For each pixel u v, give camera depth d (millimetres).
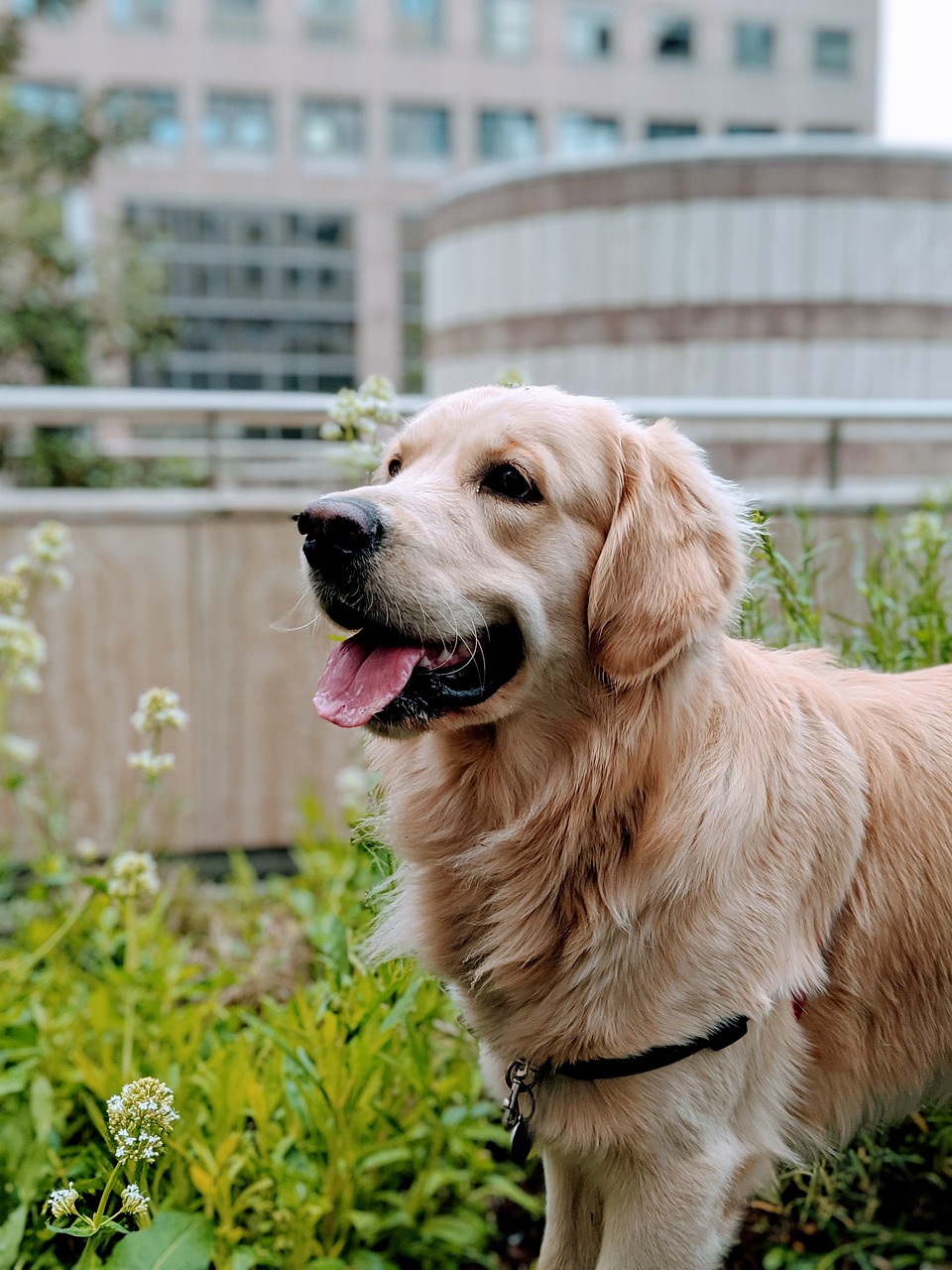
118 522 4207
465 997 1993
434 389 9531
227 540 4285
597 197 7684
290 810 4473
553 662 1872
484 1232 2393
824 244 7324
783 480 6781
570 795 1845
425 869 2023
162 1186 2264
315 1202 2219
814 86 35625
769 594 2658
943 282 7445
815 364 7480
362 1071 2225
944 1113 2441
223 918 3885
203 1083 2332
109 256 10219
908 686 2160
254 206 32500
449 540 1846
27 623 3438
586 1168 1944
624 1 34188
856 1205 2492
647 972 1761
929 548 2973
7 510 4113
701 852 1750
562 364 8047
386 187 33375
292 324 33125
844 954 1909
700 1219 1802
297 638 4379
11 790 3602
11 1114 2455
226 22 31984
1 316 9258
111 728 4293
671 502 1868
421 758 2041
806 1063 1938
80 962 3242
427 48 33312
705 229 7445
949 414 4043
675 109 35000
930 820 1947
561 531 1896
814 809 1853
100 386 10297
